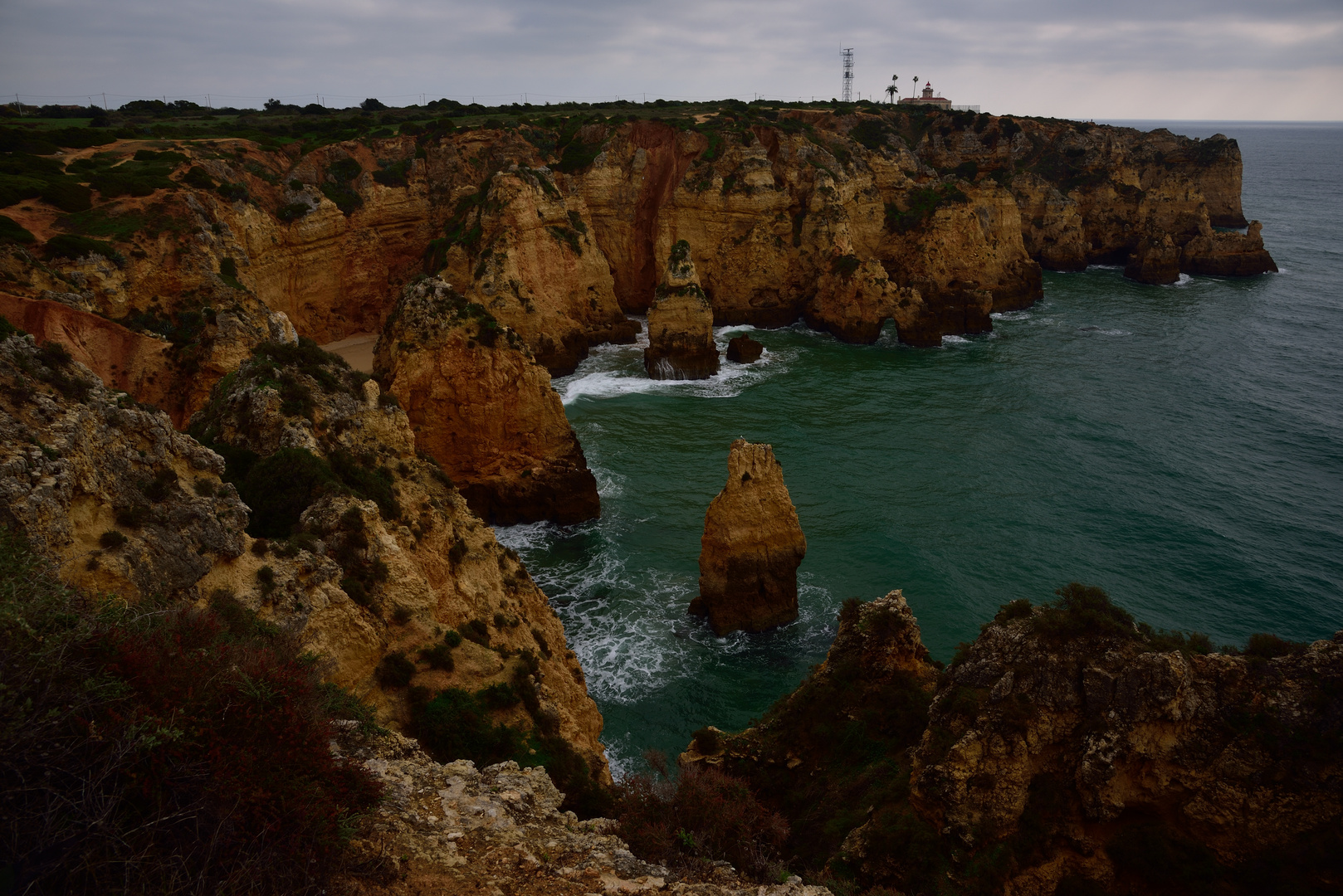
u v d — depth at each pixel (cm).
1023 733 1495
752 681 3259
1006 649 1605
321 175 7406
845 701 2192
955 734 1591
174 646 916
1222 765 1394
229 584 1461
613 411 6169
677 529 4456
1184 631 3556
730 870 1152
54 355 1336
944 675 1762
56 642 773
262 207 6394
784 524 3538
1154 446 5544
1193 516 4566
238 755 820
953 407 6338
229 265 4791
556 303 7238
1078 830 1480
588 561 4128
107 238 4250
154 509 1366
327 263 6956
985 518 4534
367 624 1778
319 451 2180
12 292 3366
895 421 6022
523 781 1212
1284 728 1364
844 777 2008
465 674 1941
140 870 703
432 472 2578
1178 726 1425
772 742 2242
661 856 1150
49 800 691
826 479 5025
